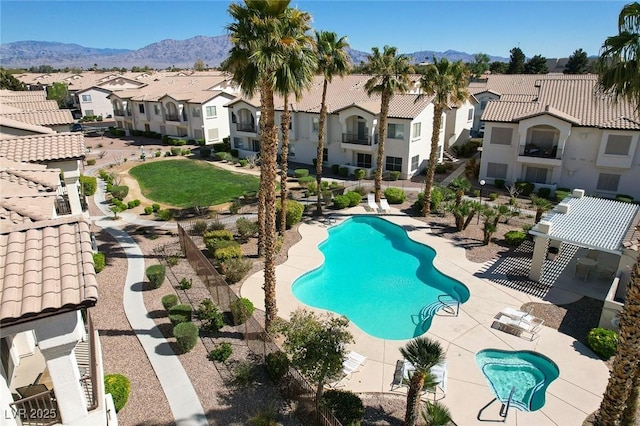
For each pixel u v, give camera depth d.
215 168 49.34
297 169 46.97
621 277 19.62
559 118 36.34
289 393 14.49
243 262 24.02
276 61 15.52
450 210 33.53
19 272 8.10
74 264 8.44
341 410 13.27
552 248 24.95
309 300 22.33
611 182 36.81
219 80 71.62
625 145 35.22
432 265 25.27
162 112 64.69
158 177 45.12
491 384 15.77
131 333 17.86
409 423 12.60
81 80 105.00
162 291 21.44
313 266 24.72
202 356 16.53
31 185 15.96
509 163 40.78
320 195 33.88
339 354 12.74
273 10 15.88
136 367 15.80
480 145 54.47
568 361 16.59
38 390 10.12
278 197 37.22
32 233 9.15
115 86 93.25
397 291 23.33
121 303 20.22
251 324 16.56
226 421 13.45
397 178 43.75
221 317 18.31
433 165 31.75
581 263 22.97
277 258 25.72
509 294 21.66
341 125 45.66
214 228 28.77
